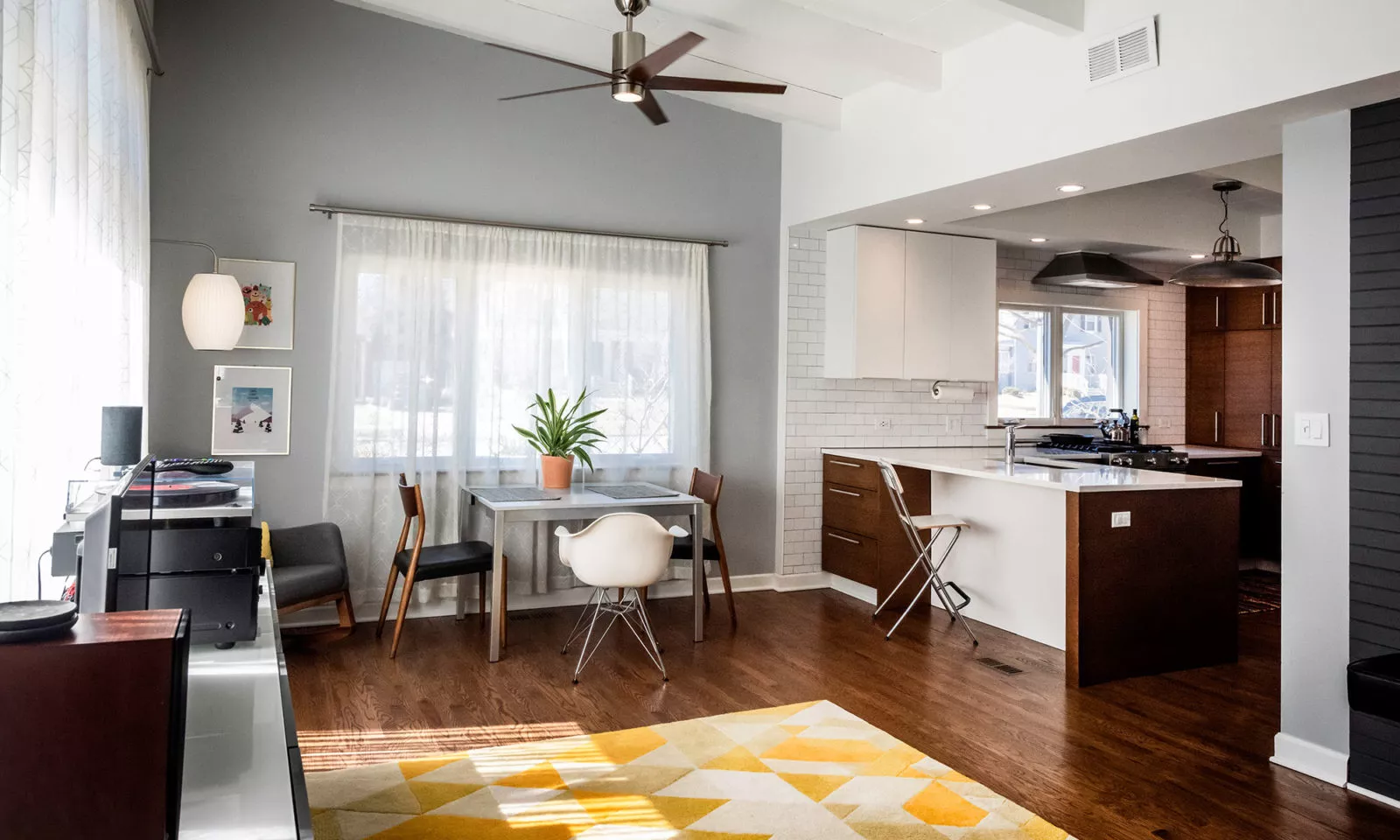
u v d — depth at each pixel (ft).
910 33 14.42
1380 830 9.14
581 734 11.33
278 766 4.22
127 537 6.44
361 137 16.12
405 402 16.22
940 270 20.01
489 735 11.27
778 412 20.07
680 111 18.89
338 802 9.34
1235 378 23.39
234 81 15.30
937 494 18.16
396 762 10.40
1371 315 10.12
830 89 17.29
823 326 20.35
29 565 6.63
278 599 13.61
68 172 7.75
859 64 14.47
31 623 3.51
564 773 10.17
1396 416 9.90
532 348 17.24
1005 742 11.29
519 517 14.52
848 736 11.36
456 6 15.08
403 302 16.19
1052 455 21.17
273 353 15.61
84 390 8.74
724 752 10.79
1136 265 24.06
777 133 20.01
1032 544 15.92
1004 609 16.55
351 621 15.46
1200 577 14.62
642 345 18.34
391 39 16.33
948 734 11.51
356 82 16.08
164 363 14.96
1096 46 12.42
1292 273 10.92
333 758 10.49
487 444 16.93
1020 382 23.31
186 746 4.47
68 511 7.26
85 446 8.85
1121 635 13.89
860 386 20.80
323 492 15.90
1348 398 10.34
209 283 13.96
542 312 17.31
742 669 14.11
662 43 15.69
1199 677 14.06
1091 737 11.51
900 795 9.69
